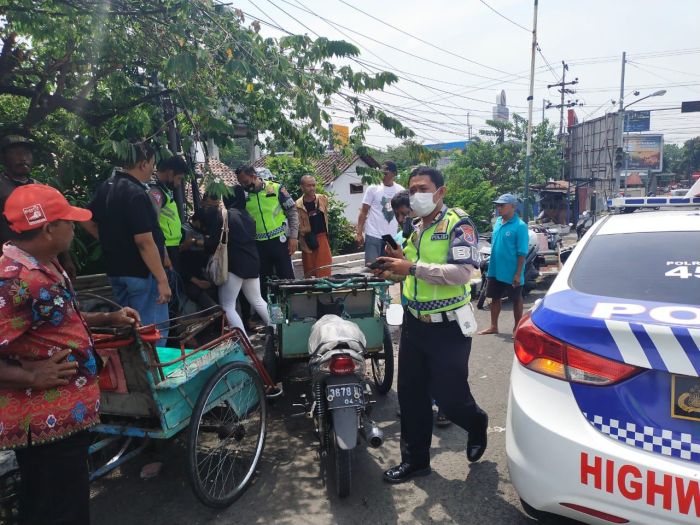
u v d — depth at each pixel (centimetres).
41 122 555
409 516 289
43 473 206
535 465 225
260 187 609
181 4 421
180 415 281
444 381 306
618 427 207
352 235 1459
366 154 512
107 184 382
